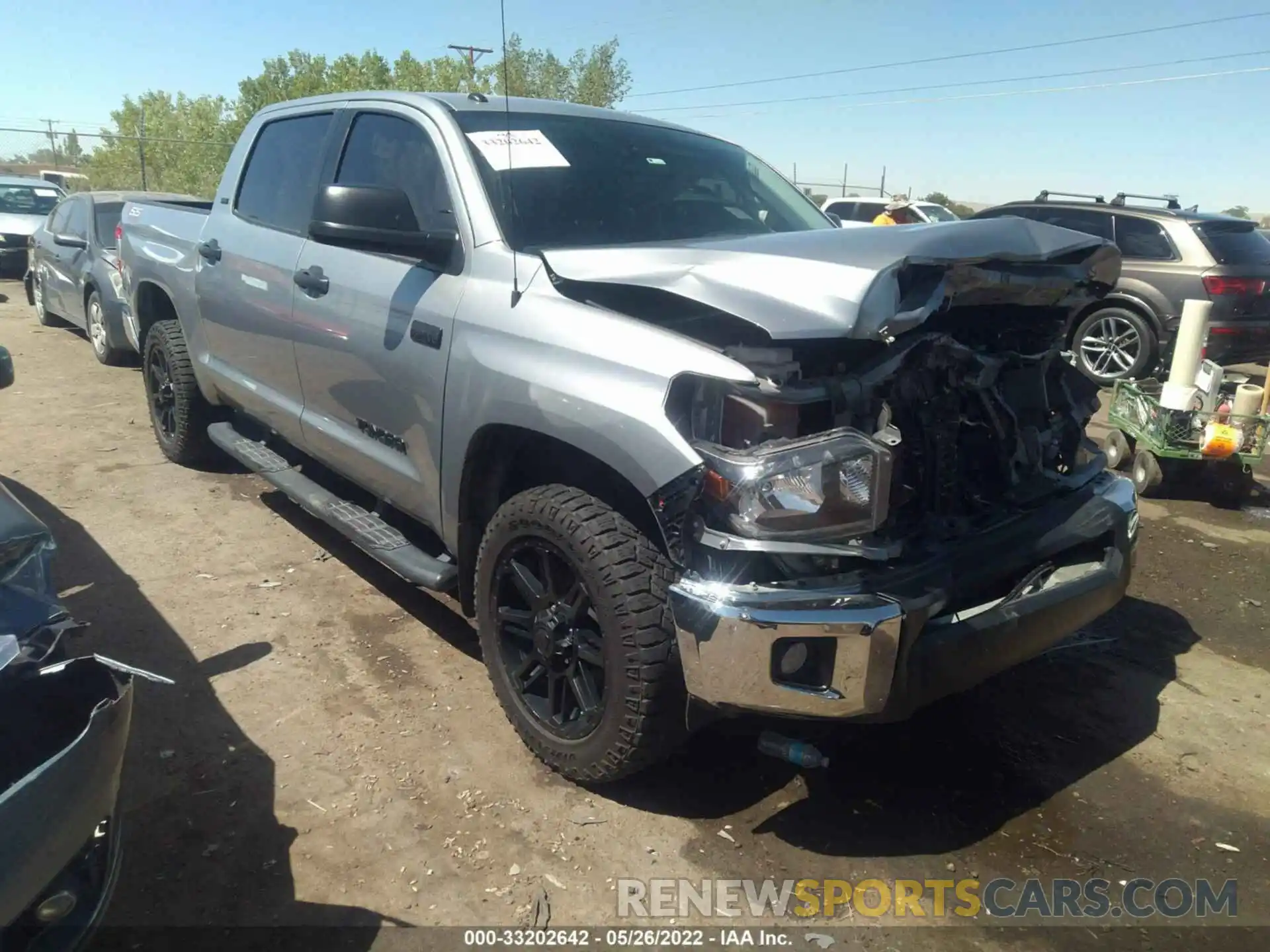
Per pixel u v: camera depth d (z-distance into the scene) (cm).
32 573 212
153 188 4438
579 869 258
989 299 282
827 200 1861
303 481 427
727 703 240
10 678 192
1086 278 306
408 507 352
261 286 421
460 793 285
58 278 955
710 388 242
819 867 263
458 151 335
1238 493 578
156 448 607
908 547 261
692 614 239
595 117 390
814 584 238
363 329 351
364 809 276
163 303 569
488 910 242
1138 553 500
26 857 171
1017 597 271
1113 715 343
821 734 319
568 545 266
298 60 3994
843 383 249
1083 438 341
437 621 391
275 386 432
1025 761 314
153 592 405
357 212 308
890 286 236
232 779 287
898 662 237
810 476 230
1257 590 455
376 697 334
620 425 250
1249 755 321
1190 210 928
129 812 270
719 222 369
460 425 305
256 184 457
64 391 750
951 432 276
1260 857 273
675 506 240
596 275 271
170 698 328
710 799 288
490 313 299
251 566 436
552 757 288
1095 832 281
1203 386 572
